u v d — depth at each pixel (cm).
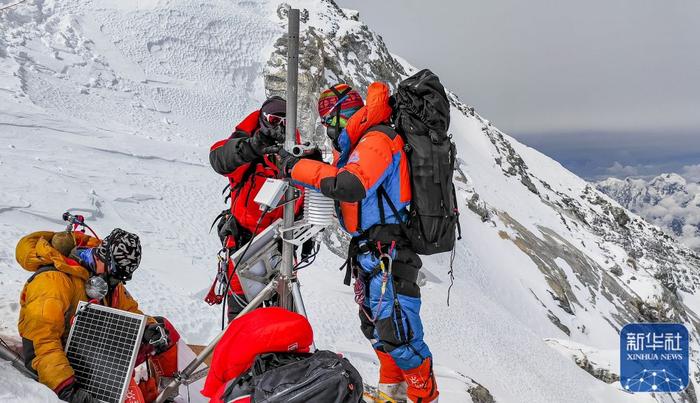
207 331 879
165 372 393
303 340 276
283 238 352
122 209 1645
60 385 321
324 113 382
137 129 2975
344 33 5825
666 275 8406
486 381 1912
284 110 351
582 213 9425
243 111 3978
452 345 2169
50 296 338
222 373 273
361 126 362
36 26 3447
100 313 342
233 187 401
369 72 5872
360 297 389
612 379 3234
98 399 327
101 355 334
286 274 358
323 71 4500
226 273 414
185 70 4069
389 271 365
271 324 269
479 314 2775
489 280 4812
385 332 378
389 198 360
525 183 8838
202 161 2475
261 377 255
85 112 2861
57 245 364
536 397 2134
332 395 246
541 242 6619
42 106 2611
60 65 3219
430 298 2531
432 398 394
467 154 8331
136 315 334
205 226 1838
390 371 416
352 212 370
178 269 1268
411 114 358
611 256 7925
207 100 3875
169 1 4447
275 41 4672
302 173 334
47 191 1467
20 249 362
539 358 2738
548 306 5166
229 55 4391
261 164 389
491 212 6344
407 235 367
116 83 3425
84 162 1905
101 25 3931
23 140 1900
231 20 4638
